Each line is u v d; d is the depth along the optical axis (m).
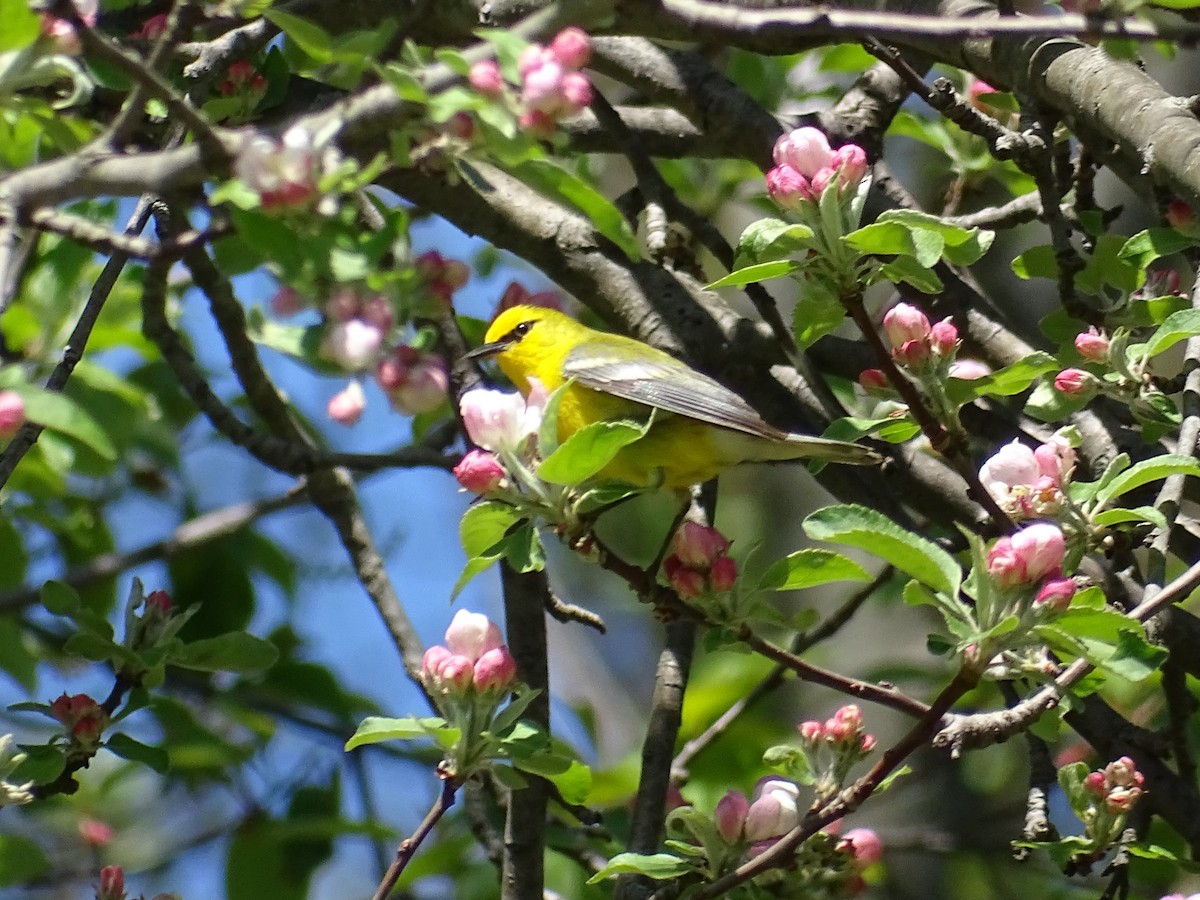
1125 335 8.01
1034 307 16.25
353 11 10.13
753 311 16.19
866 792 6.81
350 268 6.17
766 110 11.46
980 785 15.99
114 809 15.07
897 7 9.30
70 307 11.41
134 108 5.90
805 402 10.81
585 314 13.62
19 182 5.72
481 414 6.72
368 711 12.89
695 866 7.45
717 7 6.25
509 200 10.93
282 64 8.48
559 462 6.27
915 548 6.21
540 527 6.86
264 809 12.37
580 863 10.91
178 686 12.64
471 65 5.88
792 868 7.57
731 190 14.12
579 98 5.80
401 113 5.92
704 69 11.52
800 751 7.68
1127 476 7.00
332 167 5.88
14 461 7.91
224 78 8.17
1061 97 8.70
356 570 10.35
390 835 11.59
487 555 6.66
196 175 5.79
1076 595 6.60
